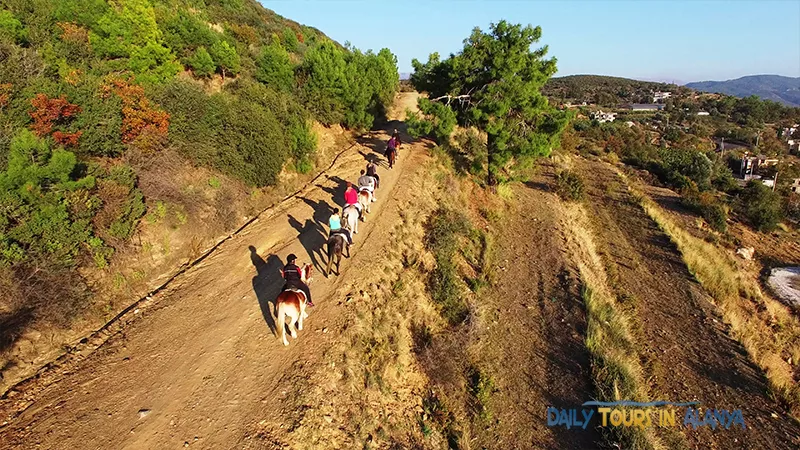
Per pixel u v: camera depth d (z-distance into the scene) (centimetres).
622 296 1864
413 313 1334
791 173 6053
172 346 1004
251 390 903
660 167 4212
